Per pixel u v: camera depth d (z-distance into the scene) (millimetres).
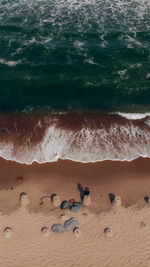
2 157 26672
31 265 19203
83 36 41250
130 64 37062
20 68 36562
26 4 47344
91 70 36250
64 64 37000
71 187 24266
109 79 35094
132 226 21250
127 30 42125
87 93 33469
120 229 21078
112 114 30656
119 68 36562
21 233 20766
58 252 19859
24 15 44969
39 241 20391
